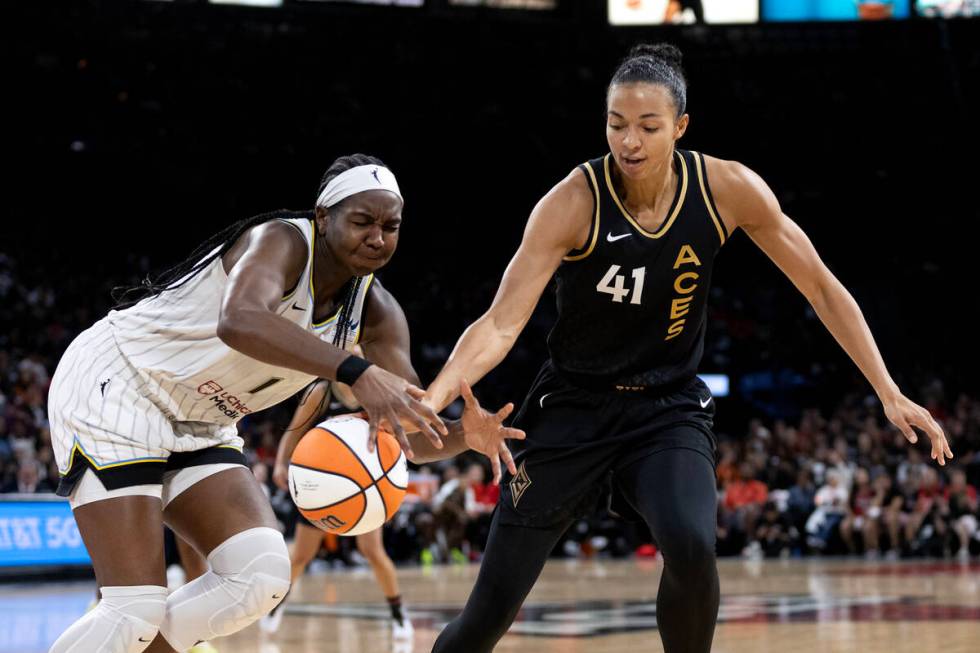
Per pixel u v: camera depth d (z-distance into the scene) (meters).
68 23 16.48
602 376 2.75
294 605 7.07
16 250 17.78
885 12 17.45
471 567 11.52
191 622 2.62
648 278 2.66
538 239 2.65
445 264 21.53
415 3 16.78
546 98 19.81
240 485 2.73
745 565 11.48
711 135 20.67
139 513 2.56
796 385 19.62
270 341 2.31
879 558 12.79
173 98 18.38
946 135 19.97
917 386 18.50
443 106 19.66
